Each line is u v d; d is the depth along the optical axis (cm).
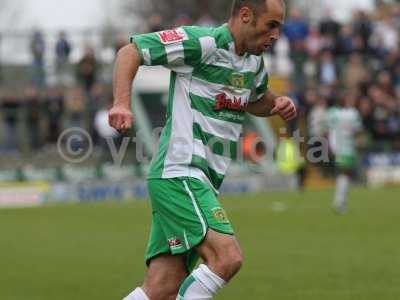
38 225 4481
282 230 4069
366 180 6894
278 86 6931
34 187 5956
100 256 3344
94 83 6712
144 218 4744
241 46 1617
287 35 7138
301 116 6159
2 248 3612
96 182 6112
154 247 1681
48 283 2773
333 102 6531
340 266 2994
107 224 4475
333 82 6962
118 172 6253
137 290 1695
